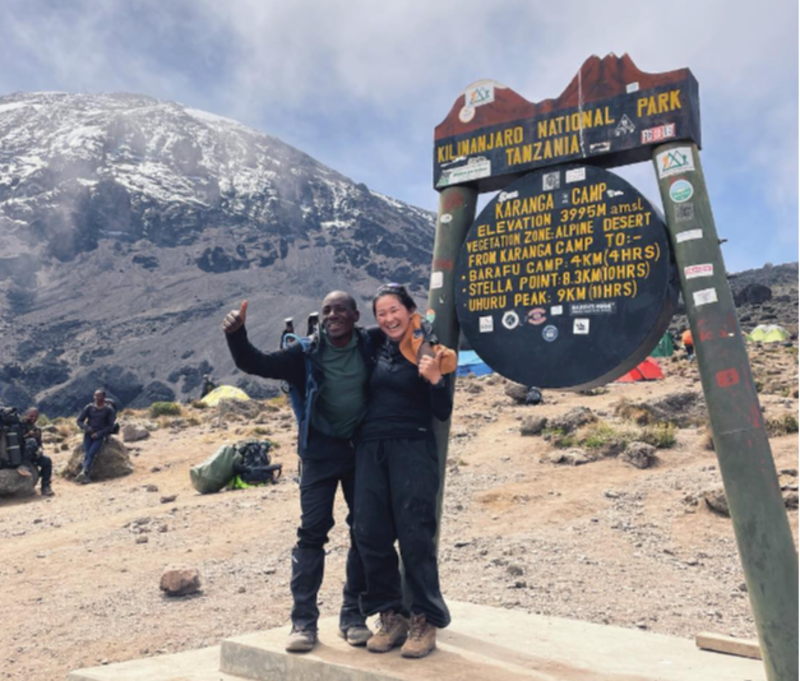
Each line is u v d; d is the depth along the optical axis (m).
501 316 4.27
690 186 3.68
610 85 4.00
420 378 3.81
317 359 3.84
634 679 3.59
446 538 9.94
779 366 27.70
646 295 3.77
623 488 11.96
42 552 10.22
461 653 3.83
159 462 19.20
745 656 4.16
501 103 4.43
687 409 17.48
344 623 4.08
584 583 7.58
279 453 19.05
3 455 15.72
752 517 3.31
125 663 4.36
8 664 5.93
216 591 7.92
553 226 4.13
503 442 17.08
